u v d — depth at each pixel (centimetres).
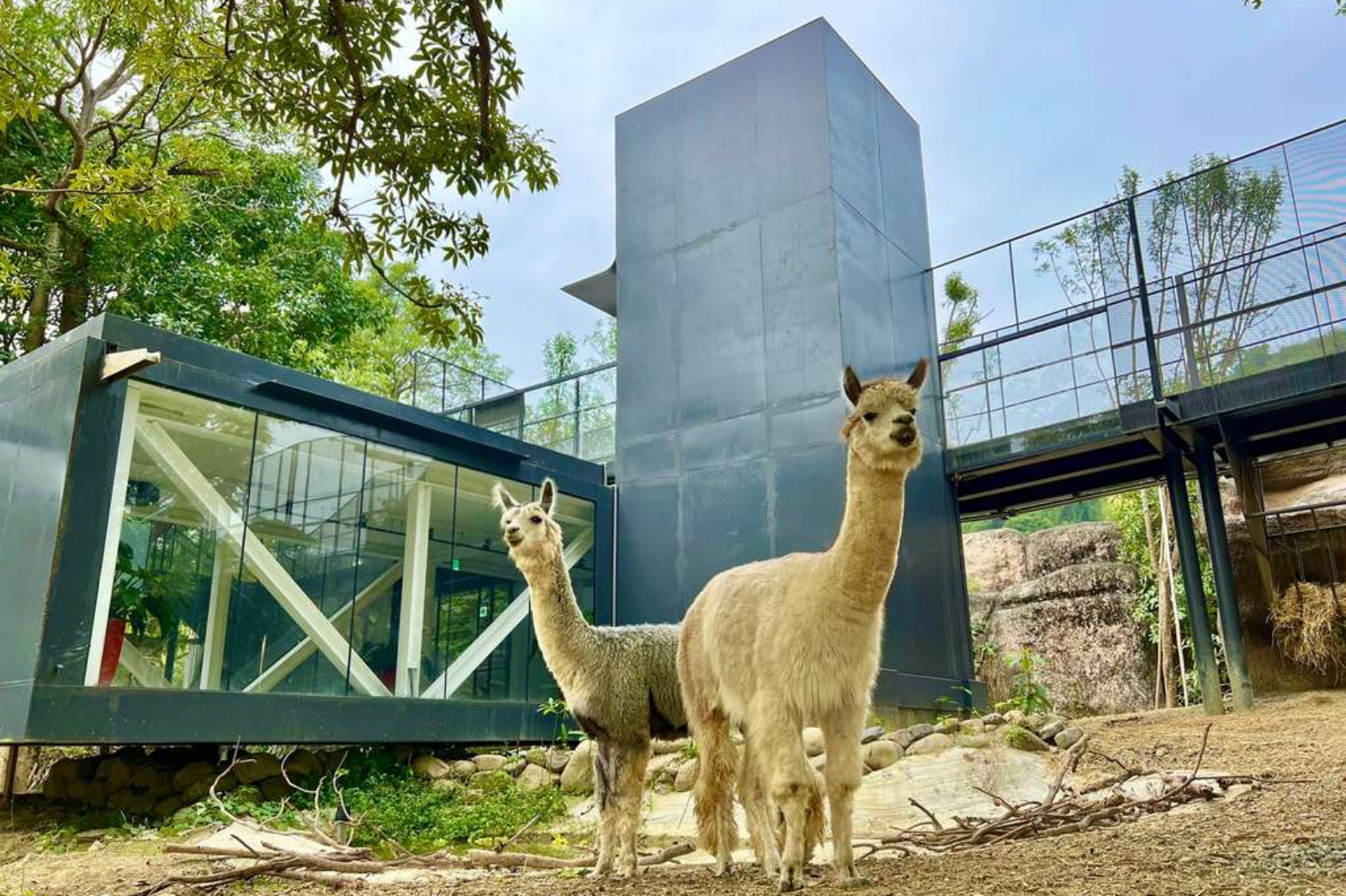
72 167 1559
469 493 1316
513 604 1334
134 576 945
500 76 593
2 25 1125
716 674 509
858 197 1434
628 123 1648
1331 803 564
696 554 1389
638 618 1426
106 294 1817
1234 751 849
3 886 668
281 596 1062
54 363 956
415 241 655
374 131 607
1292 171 1250
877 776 845
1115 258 1382
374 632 1152
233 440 1055
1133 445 1391
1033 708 1076
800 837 434
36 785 1266
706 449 1416
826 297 1335
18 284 1589
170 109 1708
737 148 1491
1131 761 852
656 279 1542
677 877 539
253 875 638
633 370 1533
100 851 806
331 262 1950
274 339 1817
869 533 430
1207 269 1291
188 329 1702
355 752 1102
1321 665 1442
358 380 2378
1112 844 497
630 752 586
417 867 660
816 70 1423
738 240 1456
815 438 1305
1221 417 1216
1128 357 1335
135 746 1079
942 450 1452
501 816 905
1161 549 2161
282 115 630
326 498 1124
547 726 1249
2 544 935
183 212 1082
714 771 536
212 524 1015
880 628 454
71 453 884
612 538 1479
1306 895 346
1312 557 1571
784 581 473
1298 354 1200
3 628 886
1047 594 2359
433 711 1118
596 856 670
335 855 682
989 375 1465
